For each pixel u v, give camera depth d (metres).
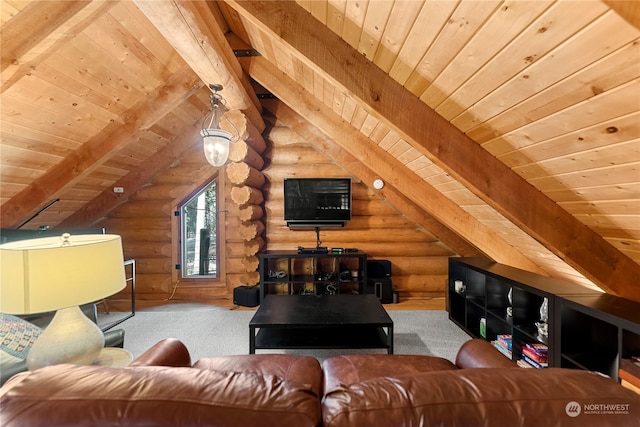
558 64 0.90
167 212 4.20
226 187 4.21
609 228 1.56
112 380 0.75
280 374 1.42
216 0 2.11
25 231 2.90
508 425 0.67
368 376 1.43
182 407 0.68
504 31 0.90
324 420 0.69
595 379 0.77
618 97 0.89
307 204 4.00
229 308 3.79
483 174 1.58
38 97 2.15
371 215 4.26
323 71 1.45
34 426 0.65
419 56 1.23
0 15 1.60
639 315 1.49
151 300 4.15
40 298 1.18
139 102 2.83
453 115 1.48
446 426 0.67
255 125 3.75
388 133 2.38
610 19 0.71
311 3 1.35
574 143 1.18
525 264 2.86
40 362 1.25
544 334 2.10
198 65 2.10
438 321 3.30
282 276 3.96
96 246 1.34
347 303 2.62
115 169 3.65
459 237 3.91
